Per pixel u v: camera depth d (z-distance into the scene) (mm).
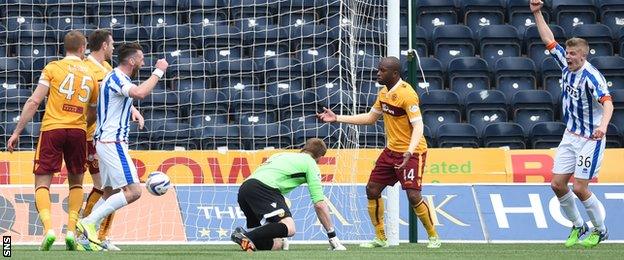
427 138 42219
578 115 26766
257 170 25281
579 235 28141
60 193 33031
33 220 32656
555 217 33188
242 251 24297
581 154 26797
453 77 45969
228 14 46688
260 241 23984
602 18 50844
